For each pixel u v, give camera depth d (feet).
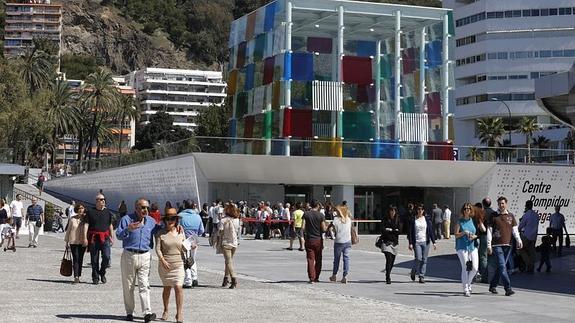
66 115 339.16
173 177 176.35
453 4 386.52
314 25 187.73
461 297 55.21
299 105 176.04
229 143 163.53
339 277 69.72
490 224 58.75
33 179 310.24
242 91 194.90
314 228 64.39
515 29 361.30
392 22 185.37
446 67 186.80
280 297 53.47
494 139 351.46
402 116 183.73
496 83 364.99
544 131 350.02
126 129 568.00
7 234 96.27
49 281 61.31
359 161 168.55
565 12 354.74
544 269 79.66
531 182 177.47
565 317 45.70
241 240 139.85
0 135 230.07
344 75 179.52
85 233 59.31
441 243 135.85
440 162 172.55
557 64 355.97
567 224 180.55
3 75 235.20
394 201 184.24
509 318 45.09
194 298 52.01
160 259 40.32
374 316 44.57
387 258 64.39
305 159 165.89
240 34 198.59
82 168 264.72
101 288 56.95
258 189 175.83
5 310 43.75
